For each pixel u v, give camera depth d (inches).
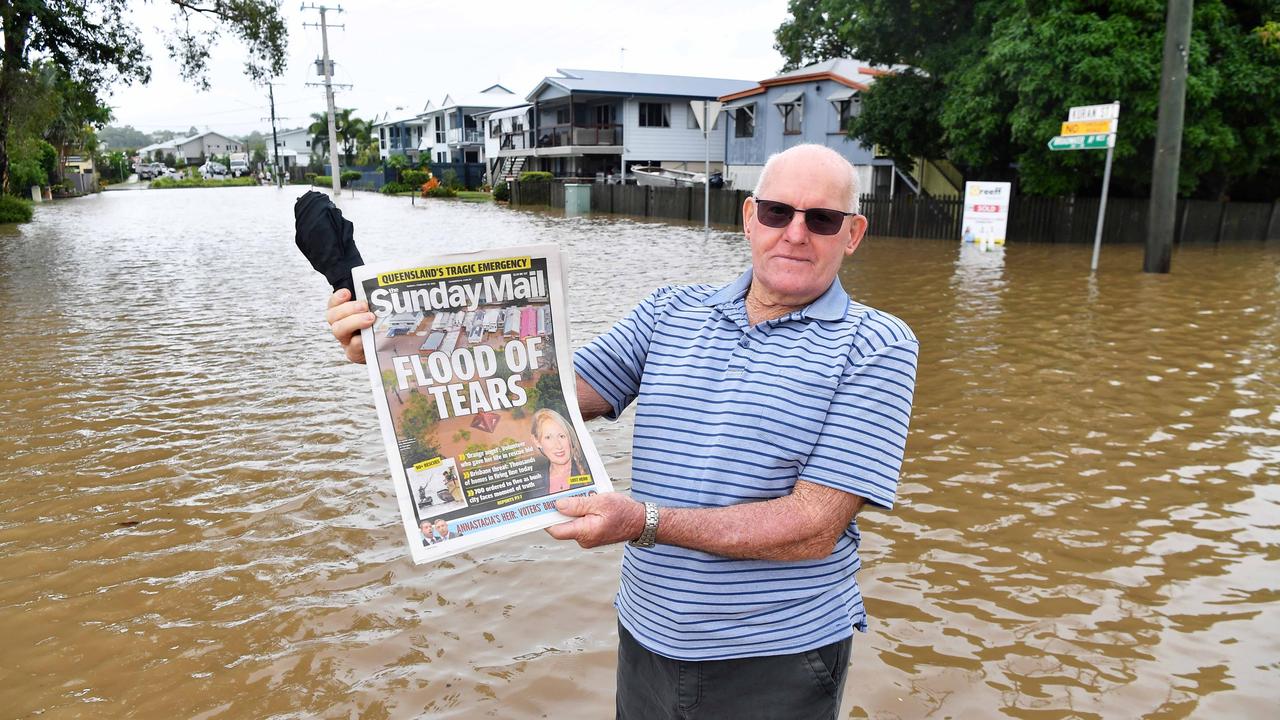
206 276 571.5
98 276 572.7
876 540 172.4
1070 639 136.6
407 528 66.9
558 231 950.4
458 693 122.9
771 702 74.0
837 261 76.7
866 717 117.0
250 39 913.5
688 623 73.9
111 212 1416.1
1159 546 169.0
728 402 74.9
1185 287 489.4
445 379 70.0
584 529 67.1
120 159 4138.8
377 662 130.9
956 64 802.8
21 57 930.1
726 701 74.7
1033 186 764.6
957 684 124.5
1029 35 690.2
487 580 156.3
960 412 252.2
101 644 136.6
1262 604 147.2
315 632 139.4
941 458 216.2
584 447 72.7
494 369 71.5
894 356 72.9
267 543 170.6
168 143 6358.3
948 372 296.4
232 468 209.8
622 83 1683.1
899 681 125.2
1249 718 116.6
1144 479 202.8
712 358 77.5
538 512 69.4
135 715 119.3
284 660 131.6
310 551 167.3
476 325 71.2
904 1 815.7
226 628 140.8
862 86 1075.3
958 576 157.4
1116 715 117.5
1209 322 385.4
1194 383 283.4
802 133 1210.6
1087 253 684.7
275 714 119.0
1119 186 832.9
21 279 558.6
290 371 305.7
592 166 1765.5
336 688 124.6
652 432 78.5
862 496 70.3
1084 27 657.6
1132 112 668.1
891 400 72.2
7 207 1137.4
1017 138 723.4
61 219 1224.8
